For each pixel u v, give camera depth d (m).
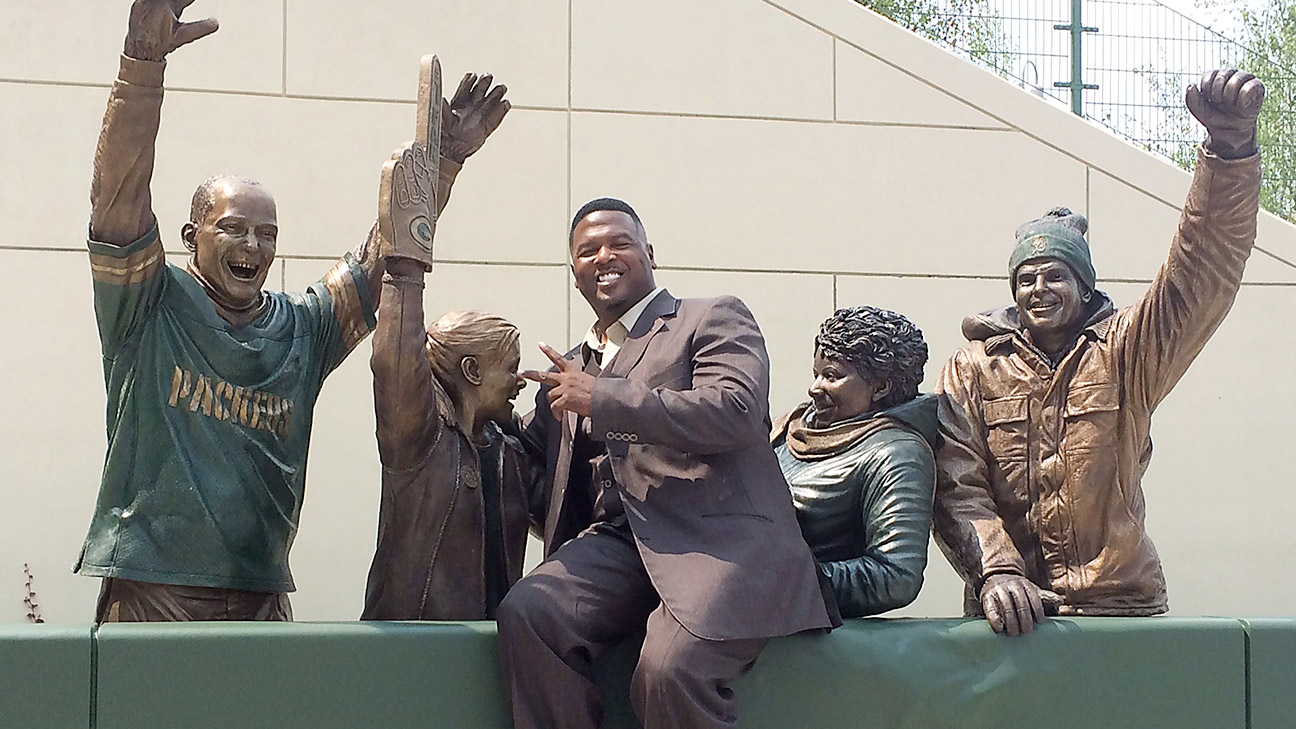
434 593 5.28
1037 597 5.43
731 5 9.59
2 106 8.79
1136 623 5.45
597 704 4.87
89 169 8.84
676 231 9.34
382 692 4.91
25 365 8.63
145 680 4.79
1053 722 5.32
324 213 8.98
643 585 4.97
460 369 5.48
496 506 5.50
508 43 9.32
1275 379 9.76
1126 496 5.78
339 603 8.69
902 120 9.65
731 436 4.75
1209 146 5.54
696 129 9.46
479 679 4.96
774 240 9.42
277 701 4.85
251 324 5.42
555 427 5.49
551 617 4.80
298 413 5.47
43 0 8.89
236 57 9.02
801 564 4.93
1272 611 9.55
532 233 9.20
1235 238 5.57
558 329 9.17
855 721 5.16
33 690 4.72
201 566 5.17
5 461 8.54
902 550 5.41
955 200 9.63
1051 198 9.72
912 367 5.79
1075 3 11.33
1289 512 9.66
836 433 5.77
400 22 9.23
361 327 5.71
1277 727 5.48
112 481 5.20
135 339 5.20
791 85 9.58
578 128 9.33
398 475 5.26
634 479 4.96
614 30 9.45
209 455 5.25
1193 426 9.67
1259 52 12.91
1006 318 6.06
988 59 11.25
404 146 5.11
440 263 9.08
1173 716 5.42
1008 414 5.88
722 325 4.98
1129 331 5.78
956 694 5.26
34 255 8.73
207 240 5.31
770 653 5.12
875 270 9.50
